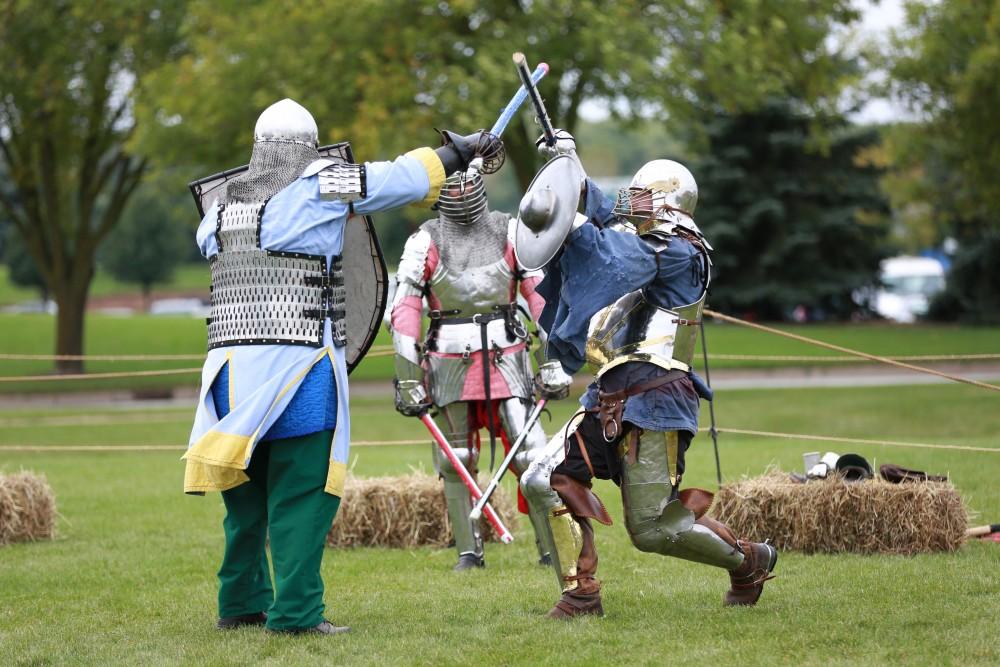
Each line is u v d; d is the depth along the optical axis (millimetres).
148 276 84562
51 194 35875
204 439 6879
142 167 36312
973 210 34438
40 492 10977
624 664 6219
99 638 7238
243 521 7387
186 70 27328
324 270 7180
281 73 25953
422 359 9492
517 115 24453
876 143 47969
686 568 8945
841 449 15430
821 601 7531
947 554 9008
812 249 48469
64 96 33188
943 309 51656
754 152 48062
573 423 7293
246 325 7074
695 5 25250
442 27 25578
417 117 24172
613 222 7191
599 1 24922
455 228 9492
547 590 8297
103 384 35656
